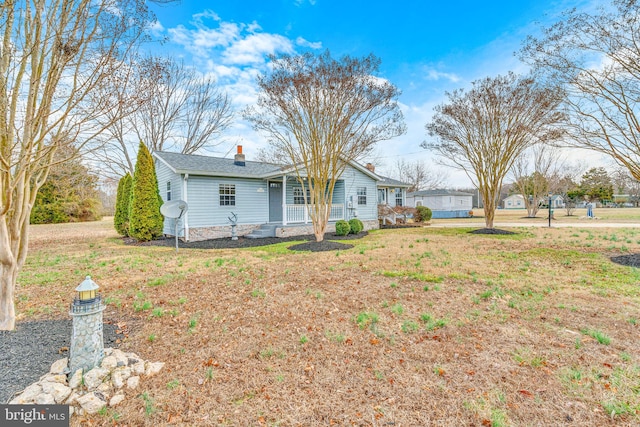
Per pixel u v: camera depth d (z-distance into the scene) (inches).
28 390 87.4
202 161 536.4
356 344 123.6
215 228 500.7
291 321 148.8
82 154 143.2
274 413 83.8
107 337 132.4
